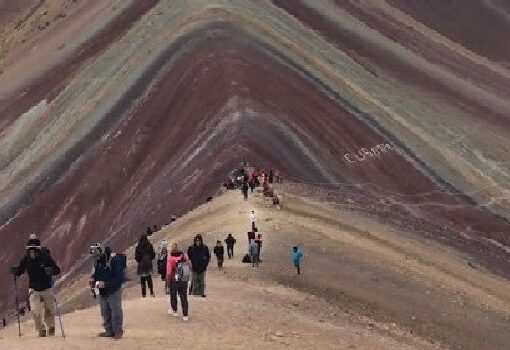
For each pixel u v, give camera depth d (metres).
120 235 63.06
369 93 91.69
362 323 28.81
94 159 77.50
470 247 58.22
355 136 79.12
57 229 69.00
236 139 69.56
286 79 87.19
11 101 96.69
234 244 39.59
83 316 23.03
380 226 53.81
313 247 40.81
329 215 51.44
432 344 29.20
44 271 17.72
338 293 33.41
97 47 102.69
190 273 23.23
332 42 104.62
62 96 92.88
